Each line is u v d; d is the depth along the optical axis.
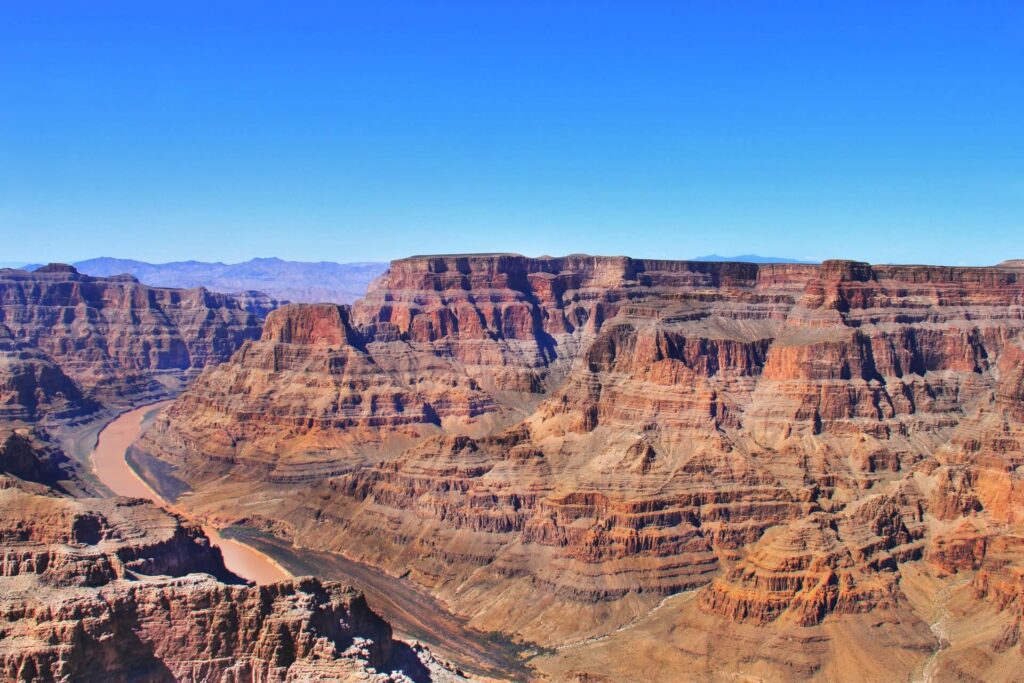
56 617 165.12
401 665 181.88
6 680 158.00
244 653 168.62
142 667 167.62
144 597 171.25
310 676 164.12
